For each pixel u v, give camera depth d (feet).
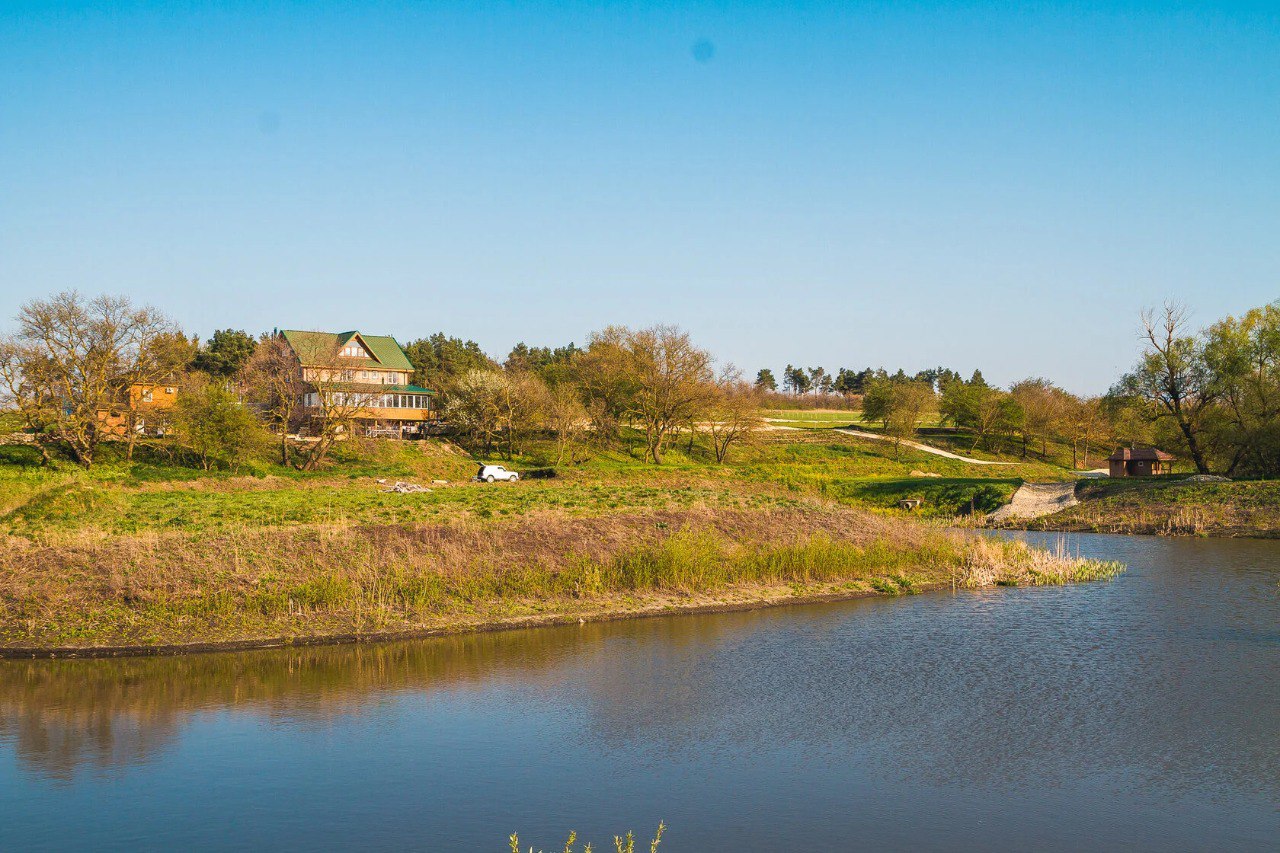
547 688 65.92
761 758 52.24
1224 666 70.18
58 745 54.39
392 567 91.15
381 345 331.16
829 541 113.50
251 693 64.69
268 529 102.42
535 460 285.02
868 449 349.00
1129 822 43.55
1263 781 48.06
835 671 69.97
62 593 82.07
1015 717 58.70
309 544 95.66
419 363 458.50
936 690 64.80
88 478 189.67
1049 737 54.95
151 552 89.15
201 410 217.97
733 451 332.39
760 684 66.69
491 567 94.84
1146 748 52.90
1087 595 102.89
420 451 270.67
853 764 51.19
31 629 77.05
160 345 220.43
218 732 56.75
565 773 50.14
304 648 76.54
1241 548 144.77
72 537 95.66
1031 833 42.52
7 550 88.89
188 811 45.19
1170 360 220.64
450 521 114.73
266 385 245.45
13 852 40.68
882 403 398.42
